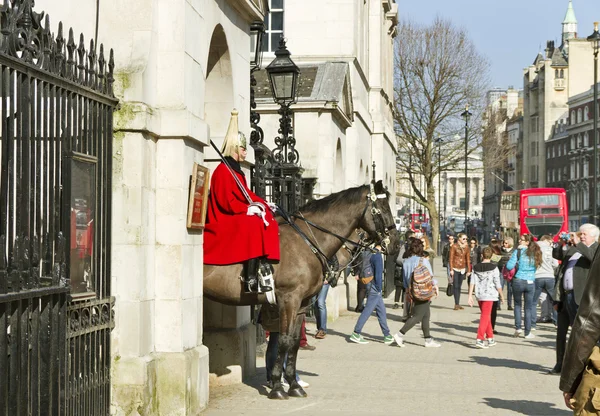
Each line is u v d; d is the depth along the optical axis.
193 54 9.80
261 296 10.27
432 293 17.28
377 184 11.11
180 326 9.33
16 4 6.36
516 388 12.27
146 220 9.03
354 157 28.45
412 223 72.31
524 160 141.12
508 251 26.27
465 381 12.87
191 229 9.66
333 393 11.45
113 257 8.77
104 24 9.23
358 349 16.75
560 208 59.03
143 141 8.90
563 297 13.27
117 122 8.72
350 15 27.44
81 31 9.35
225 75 12.01
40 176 6.64
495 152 66.06
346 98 25.02
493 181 171.00
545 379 13.18
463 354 16.25
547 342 18.39
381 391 11.73
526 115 141.62
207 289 10.27
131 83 8.80
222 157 10.38
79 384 7.61
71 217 7.36
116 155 8.82
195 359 9.56
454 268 26.41
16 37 6.19
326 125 22.81
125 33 9.19
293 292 10.46
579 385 5.56
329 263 10.88
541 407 10.73
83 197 7.66
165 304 9.32
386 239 11.10
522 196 59.88
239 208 10.11
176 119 9.23
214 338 11.92
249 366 12.52
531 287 19.06
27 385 6.19
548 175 130.38
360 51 30.72
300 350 16.42
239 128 12.46
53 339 6.60
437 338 18.97
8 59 6.02
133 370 8.66
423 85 57.84
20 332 6.05
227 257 10.09
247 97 12.97
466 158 60.56
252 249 9.91
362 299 24.53
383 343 17.92
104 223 8.35
